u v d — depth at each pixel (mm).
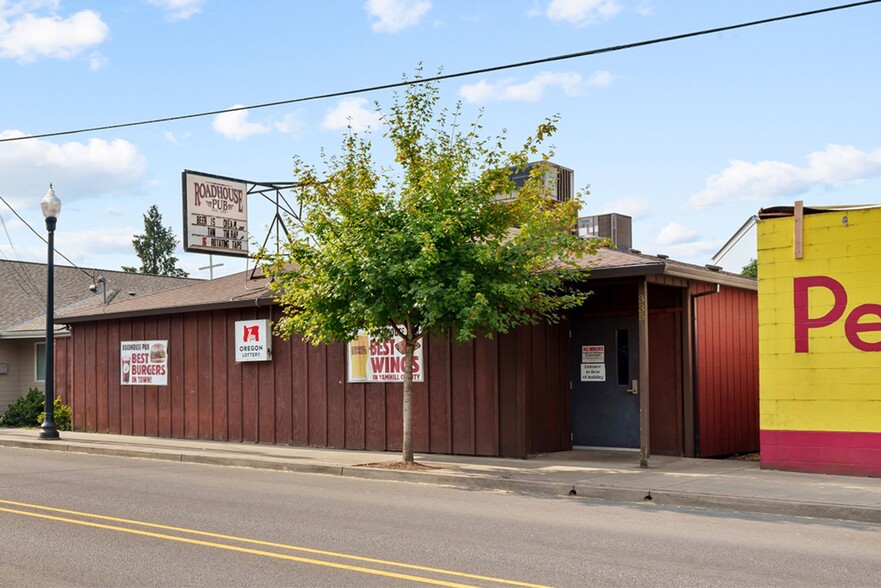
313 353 19828
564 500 12352
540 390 17219
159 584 7328
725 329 18234
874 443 13406
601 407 17828
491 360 17047
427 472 14539
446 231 14242
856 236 13656
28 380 30734
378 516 10766
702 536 9508
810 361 13969
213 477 14930
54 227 22328
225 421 21406
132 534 9469
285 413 20266
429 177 14594
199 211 23172
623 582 7395
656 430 17125
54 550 8641
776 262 14328
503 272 14555
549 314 17281
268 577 7559
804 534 9695
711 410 17422
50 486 13516
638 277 15055
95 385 24531
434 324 15008
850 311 13672
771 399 14297
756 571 7820
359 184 15406
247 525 10070
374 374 18703
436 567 7934
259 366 20828
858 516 10641
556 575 7637
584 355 18062
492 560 8227
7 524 10062
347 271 14742
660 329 17156
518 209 15289
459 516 10797
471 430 17203
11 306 32188
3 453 19453
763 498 11391
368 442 18766
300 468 16031
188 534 9477
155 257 89938
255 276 22797
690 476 13641
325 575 7629
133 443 20703
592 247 15281
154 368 23031
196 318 22172
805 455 13961
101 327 24438
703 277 16375
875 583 7414
